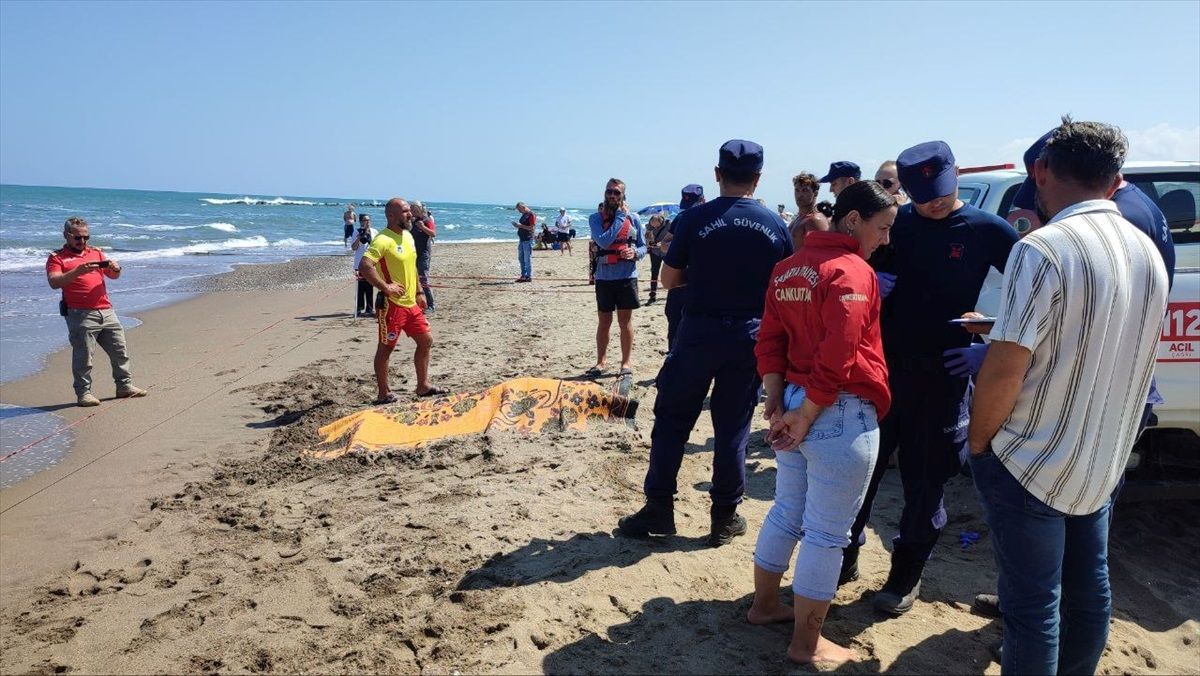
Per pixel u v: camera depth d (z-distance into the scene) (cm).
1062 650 259
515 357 932
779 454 316
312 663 313
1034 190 330
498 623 333
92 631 346
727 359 379
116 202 8262
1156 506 454
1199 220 446
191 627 345
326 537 434
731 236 372
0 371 905
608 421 616
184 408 736
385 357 711
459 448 563
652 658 309
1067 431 227
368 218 1320
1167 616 347
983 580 375
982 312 415
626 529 416
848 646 317
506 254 3036
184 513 480
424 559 396
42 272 1919
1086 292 218
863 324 270
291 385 811
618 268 780
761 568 321
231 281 1886
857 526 356
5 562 423
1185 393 365
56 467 578
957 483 501
